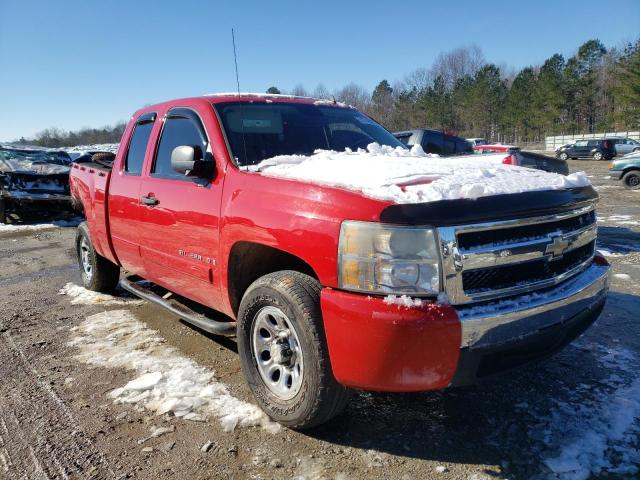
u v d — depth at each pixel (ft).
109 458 8.42
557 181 9.36
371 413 9.56
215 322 10.91
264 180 9.36
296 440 8.77
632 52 166.09
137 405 10.10
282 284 8.59
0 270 23.80
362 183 8.18
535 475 7.66
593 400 9.71
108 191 15.06
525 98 221.66
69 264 24.79
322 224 7.89
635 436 8.51
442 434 8.81
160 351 12.82
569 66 211.20
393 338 7.08
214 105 11.78
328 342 7.78
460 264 7.29
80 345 13.46
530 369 11.07
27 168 40.45
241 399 10.20
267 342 9.35
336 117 13.62
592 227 9.65
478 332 7.22
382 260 7.28
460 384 7.43
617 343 12.34
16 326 15.23
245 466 8.11
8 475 8.09
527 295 7.95
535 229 8.13
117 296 18.11
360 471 7.89
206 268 10.67
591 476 7.59
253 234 9.08
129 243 14.01
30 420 9.68
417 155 11.74
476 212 7.46
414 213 7.25
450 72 244.01
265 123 11.96
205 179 10.73
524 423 9.04
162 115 13.24
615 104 181.98
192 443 8.77
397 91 243.60
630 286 17.02
